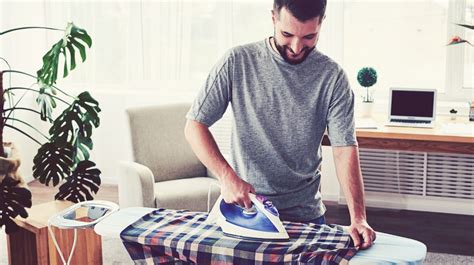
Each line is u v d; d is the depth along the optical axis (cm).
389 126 383
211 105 199
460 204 425
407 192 433
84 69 488
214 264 183
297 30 180
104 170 502
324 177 455
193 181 362
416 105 389
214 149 198
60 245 283
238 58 196
